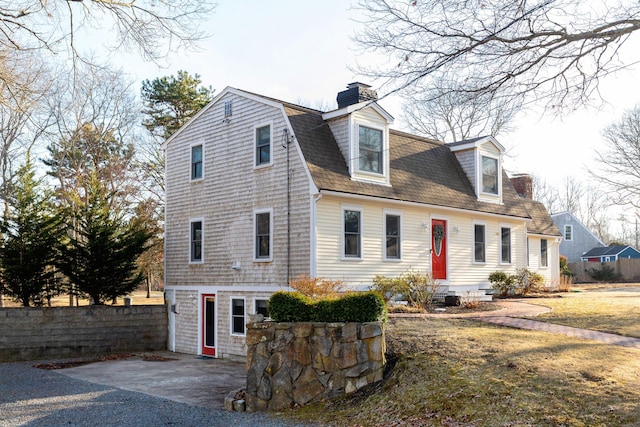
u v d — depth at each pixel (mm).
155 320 22125
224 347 19391
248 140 19172
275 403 10500
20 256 19828
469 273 21891
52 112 29266
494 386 8570
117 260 21094
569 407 7625
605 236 73000
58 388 13766
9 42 14133
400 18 10344
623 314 14656
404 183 19594
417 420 8195
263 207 18312
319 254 16562
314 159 17219
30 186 20531
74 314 20531
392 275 18656
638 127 35812
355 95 18906
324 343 10320
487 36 10250
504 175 25516
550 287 26172
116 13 12492
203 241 20578
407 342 11195
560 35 10164
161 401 11898
